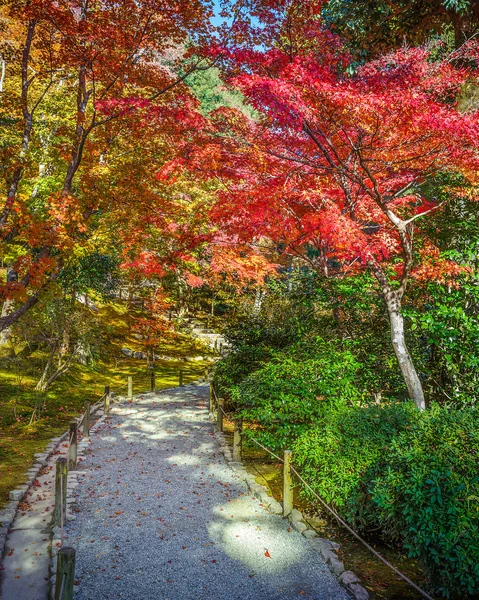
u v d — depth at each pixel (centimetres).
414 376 688
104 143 943
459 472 456
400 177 759
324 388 747
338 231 640
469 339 741
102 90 927
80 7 832
